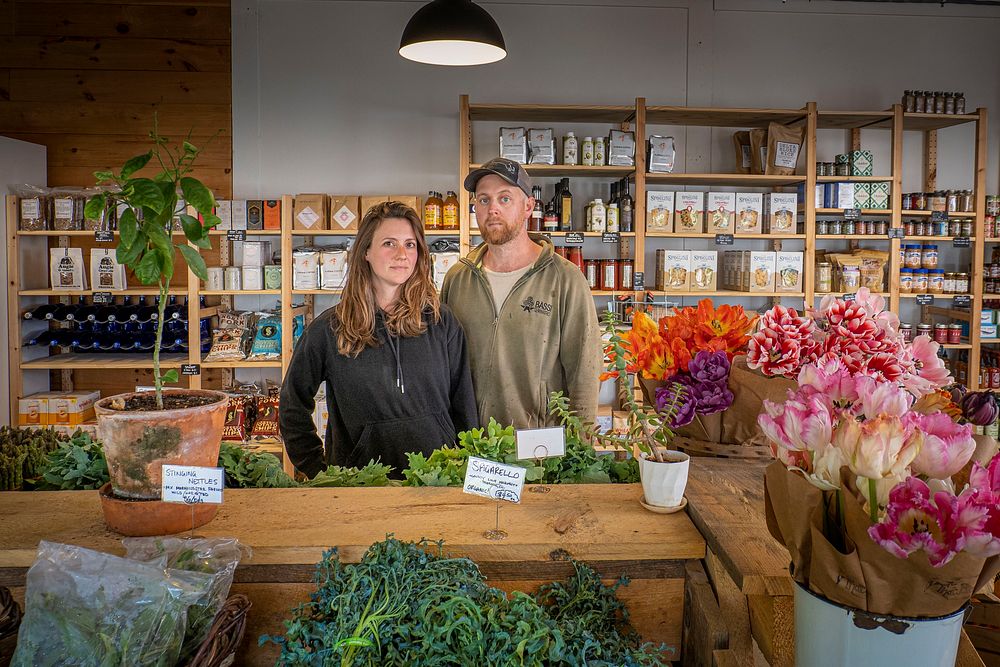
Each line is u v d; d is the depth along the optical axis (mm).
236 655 1232
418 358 2242
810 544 880
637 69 4590
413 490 1474
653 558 1241
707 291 4379
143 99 4441
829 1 4652
